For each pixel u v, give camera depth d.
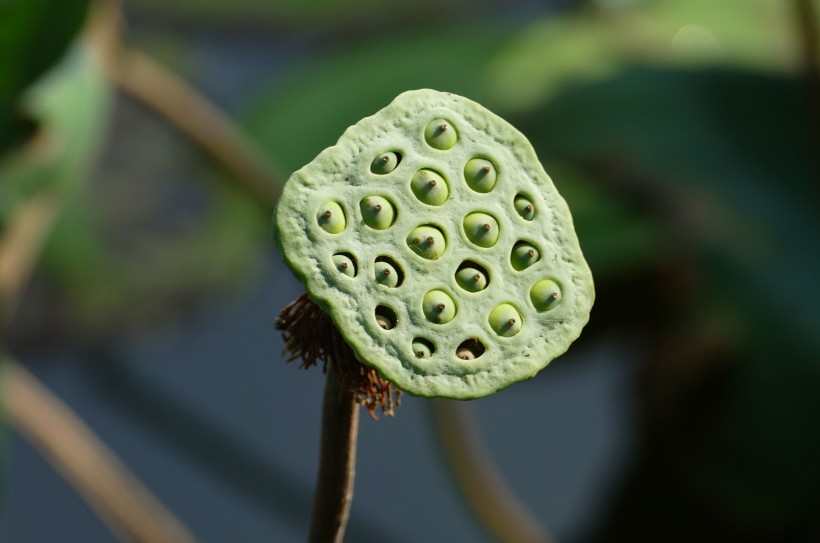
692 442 2.30
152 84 2.00
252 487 3.05
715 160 2.48
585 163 2.53
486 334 0.98
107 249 3.18
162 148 3.46
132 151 3.44
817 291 2.23
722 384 2.24
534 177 0.99
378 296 0.97
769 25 3.01
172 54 3.41
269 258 3.36
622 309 2.35
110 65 1.85
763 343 2.20
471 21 3.47
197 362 3.21
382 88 2.95
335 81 3.01
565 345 0.98
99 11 1.78
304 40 3.48
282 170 2.72
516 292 0.98
